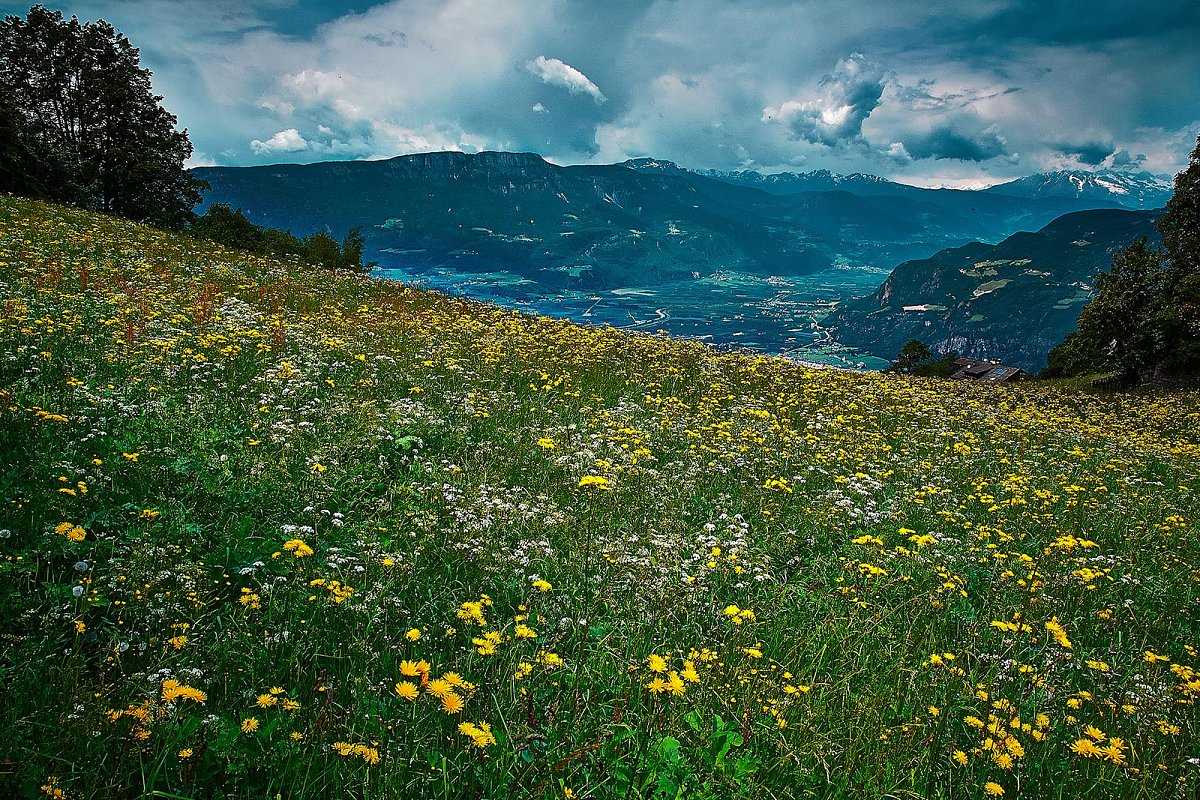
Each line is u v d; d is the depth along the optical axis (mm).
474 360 15242
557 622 5344
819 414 15898
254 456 7520
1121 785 4418
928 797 4023
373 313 18922
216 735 3494
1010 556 8492
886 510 9789
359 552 5945
